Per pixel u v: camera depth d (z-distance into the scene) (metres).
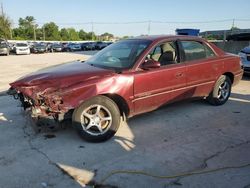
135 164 3.57
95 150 3.98
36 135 4.51
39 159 3.72
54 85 4.01
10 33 62.06
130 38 5.45
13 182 3.19
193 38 5.44
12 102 6.64
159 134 4.55
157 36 5.19
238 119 5.27
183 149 3.99
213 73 5.67
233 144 4.16
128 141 4.28
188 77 5.18
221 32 18.94
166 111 5.71
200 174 3.32
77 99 3.94
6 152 3.93
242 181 3.18
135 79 4.41
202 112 5.66
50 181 3.20
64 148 4.04
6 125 4.98
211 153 3.86
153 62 4.46
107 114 4.26
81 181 3.20
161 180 3.20
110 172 3.38
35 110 4.00
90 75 4.19
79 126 4.12
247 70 9.69
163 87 4.80
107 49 5.35
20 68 14.83
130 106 4.46
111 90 4.18
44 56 26.94
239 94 7.27
